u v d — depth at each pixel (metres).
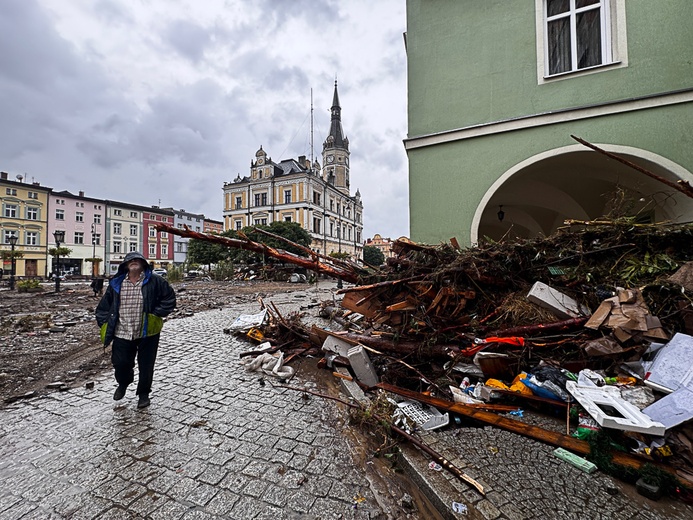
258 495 2.11
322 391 3.87
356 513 1.96
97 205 48.97
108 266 49.94
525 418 2.77
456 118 6.67
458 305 3.93
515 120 6.12
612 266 3.81
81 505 2.01
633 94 5.46
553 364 3.08
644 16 5.45
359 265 5.80
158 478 2.27
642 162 5.47
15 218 40.44
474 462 2.21
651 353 2.76
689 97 5.12
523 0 6.24
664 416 2.15
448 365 3.53
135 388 3.95
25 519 1.90
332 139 74.00
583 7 5.97
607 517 1.75
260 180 56.88
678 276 3.20
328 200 62.72
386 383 3.70
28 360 5.03
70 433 2.87
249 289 18.86
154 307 3.33
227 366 4.77
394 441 2.55
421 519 1.92
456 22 6.77
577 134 5.73
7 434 2.86
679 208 5.61
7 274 38.81
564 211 9.25
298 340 5.71
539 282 3.75
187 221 62.84
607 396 2.41
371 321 4.60
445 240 6.61
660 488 1.86
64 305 11.80
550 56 6.22
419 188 6.87
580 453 2.24
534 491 1.94
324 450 2.62
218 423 3.05
